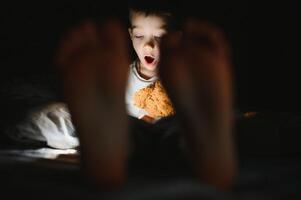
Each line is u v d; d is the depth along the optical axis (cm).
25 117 62
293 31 90
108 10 93
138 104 67
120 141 37
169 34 41
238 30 92
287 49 91
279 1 90
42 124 61
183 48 39
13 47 91
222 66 39
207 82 38
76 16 93
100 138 36
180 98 39
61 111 63
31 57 92
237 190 39
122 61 37
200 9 85
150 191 36
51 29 93
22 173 43
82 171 39
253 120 56
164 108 66
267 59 92
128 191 36
